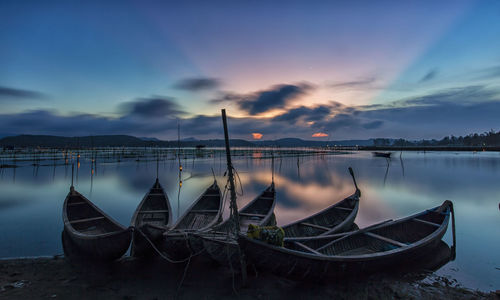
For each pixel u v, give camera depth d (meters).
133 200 18.83
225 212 15.04
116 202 18.16
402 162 58.31
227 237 7.20
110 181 28.97
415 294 6.45
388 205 17.22
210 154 100.69
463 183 27.12
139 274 7.45
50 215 14.46
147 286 6.76
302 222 10.57
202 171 40.84
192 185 26.67
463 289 6.71
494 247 9.71
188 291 6.54
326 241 8.10
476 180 29.27
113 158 73.12
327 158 79.81
